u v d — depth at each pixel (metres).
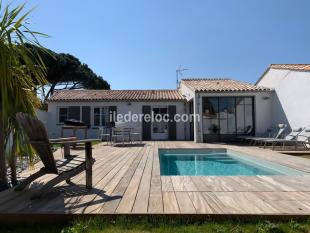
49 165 4.20
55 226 3.17
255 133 15.41
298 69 12.62
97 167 6.85
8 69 4.27
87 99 18.17
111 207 3.50
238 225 3.08
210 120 15.80
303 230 2.94
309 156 9.60
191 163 10.11
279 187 4.52
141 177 5.49
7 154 5.11
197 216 3.21
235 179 5.21
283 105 14.09
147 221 3.18
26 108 4.84
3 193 4.29
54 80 27.03
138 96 19.05
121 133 14.92
